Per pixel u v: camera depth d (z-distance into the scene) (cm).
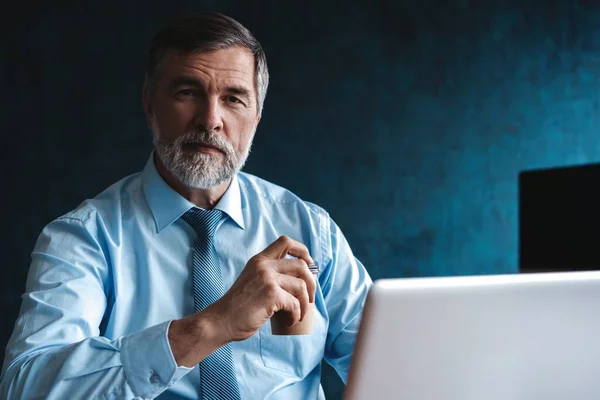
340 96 371
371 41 375
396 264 376
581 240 251
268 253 125
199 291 149
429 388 77
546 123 392
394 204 376
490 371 78
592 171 247
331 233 170
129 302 150
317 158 368
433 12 382
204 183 150
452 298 76
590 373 81
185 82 149
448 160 382
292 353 155
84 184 345
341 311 166
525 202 279
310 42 368
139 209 156
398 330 75
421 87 380
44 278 141
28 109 341
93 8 347
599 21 399
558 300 79
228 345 146
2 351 337
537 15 392
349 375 77
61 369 120
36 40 342
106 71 348
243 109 154
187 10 355
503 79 388
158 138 153
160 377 118
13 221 339
